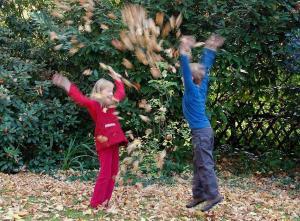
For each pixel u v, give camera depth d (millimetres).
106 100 5918
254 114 9336
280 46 8219
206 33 8227
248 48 8172
